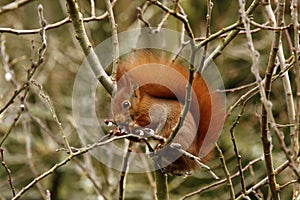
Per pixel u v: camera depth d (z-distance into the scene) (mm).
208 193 15508
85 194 15250
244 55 15586
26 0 6289
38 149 15188
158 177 6895
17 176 14969
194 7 15695
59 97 15297
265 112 5613
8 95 12570
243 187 6586
